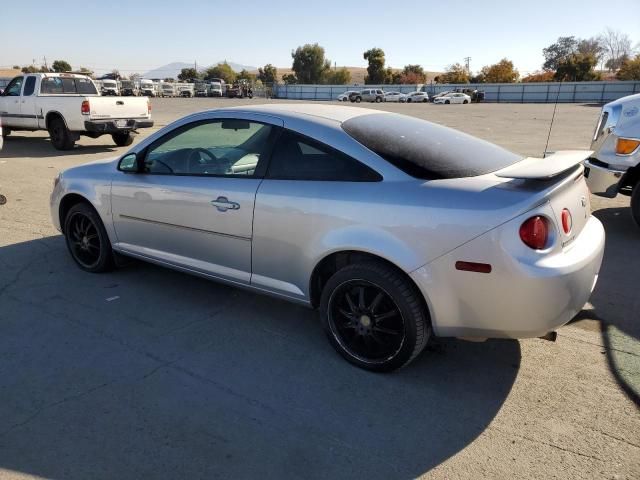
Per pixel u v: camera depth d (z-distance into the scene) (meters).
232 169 3.73
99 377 3.15
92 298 4.25
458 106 45.31
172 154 4.08
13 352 3.41
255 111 3.70
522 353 3.48
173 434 2.67
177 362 3.33
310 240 3.24
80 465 2.45
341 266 3.36
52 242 5.67
